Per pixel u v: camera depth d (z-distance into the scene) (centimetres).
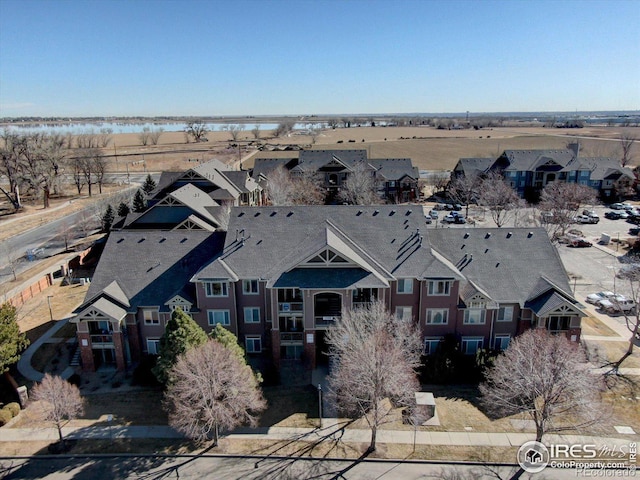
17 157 10375
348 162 10612
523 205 9500
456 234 4550
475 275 4234
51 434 3331
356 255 4088
